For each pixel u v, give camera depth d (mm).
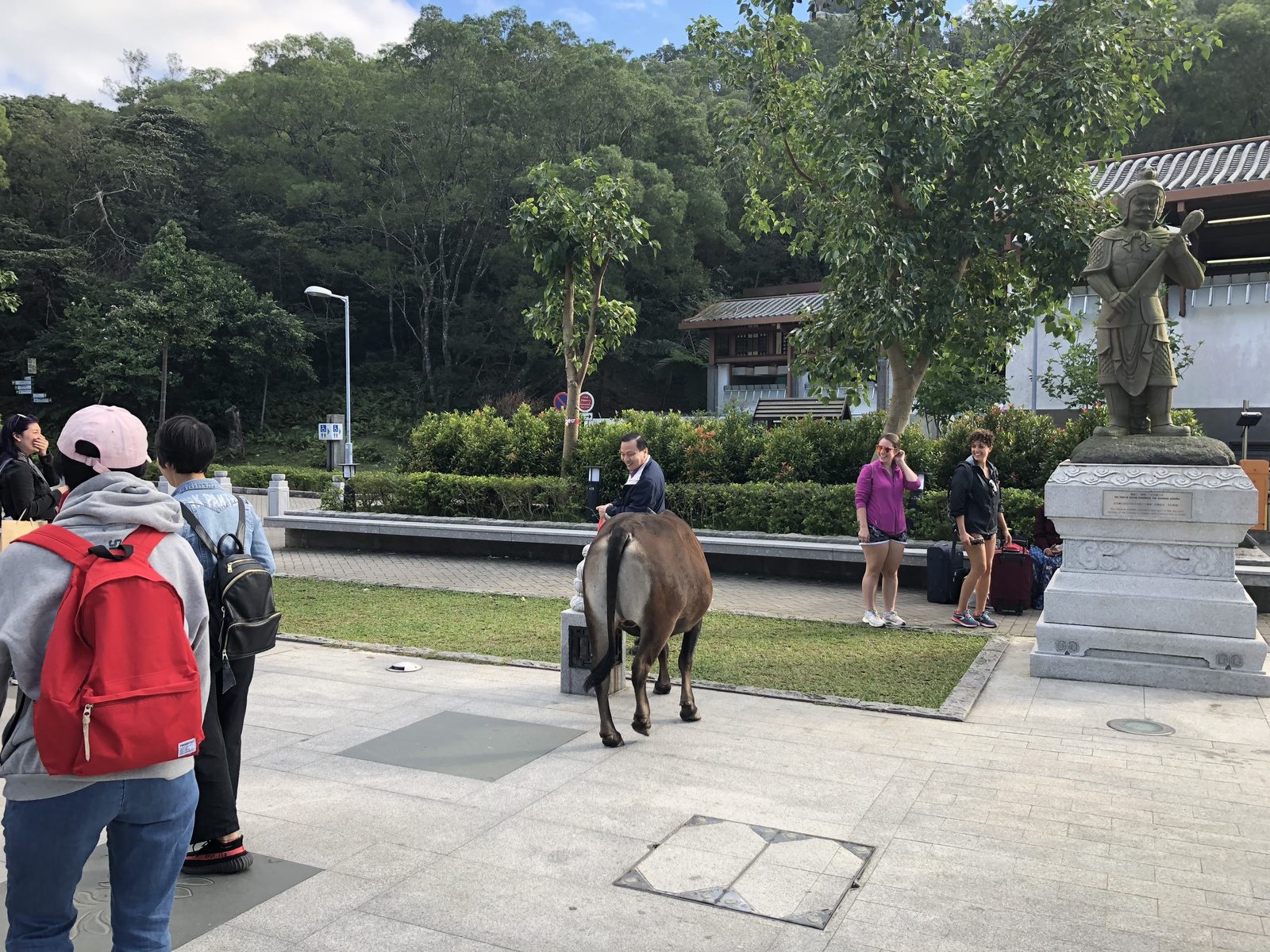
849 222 12203
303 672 7414
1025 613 9906
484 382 49031
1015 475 12445
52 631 2285
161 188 49938
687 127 46625
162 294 42469
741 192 51156
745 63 13281
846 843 4141
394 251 51062
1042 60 12203
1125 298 7359
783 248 52469
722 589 11727
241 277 45875
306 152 50875
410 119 45000
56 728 2242
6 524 5316
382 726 5922
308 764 5191
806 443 14031
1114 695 6629
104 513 2465
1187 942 3318
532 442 16641
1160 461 7012
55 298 46750
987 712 6211
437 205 45844
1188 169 17531
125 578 2357
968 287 13547
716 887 3727
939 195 12172
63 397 46906
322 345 52469
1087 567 7184
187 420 3719
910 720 6047
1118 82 11594
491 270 49438
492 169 44812
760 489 13461
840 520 12836
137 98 64375
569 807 4566
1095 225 12242
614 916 3492
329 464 32500
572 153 43750
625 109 45406
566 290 15781
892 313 11656
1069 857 4012
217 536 3662
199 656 2680
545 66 45906
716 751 5406
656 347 47750
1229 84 34594
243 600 3529
